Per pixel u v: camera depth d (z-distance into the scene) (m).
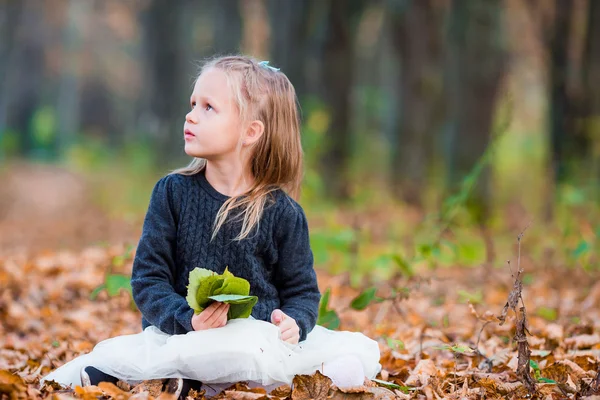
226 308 3.80
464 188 7.23
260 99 4.23
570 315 7.13
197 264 4.10
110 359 3.97
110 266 6.32
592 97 20.00
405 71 26.31
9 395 3.70
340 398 3.92
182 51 30.52
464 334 6.20
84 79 61.62
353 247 9.28
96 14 56.19
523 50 31.58
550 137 19.92
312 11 23.58
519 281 4.14
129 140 45.72
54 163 42.22
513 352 5.31
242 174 4.22
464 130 20.22
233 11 29.42
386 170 33.88
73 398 3.70
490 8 20.36
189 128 4.17
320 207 17.19
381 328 6.46
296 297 4.25
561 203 13.38
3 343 6.16
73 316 7.06
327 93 23.47
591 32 20.22
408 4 25.67
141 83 48.62
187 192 4.18
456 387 4.45
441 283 8.87
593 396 4.07
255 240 4.15
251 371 3.83
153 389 3.88
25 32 49.25
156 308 3.98
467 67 20.31
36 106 50.72
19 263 9.82
